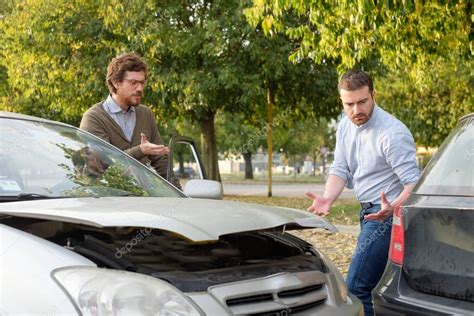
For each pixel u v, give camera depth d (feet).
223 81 50.14
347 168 15.42
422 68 36.11
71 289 7.86
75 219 8.40
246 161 156.15
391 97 78.43
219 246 10.44
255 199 63.93
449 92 73.41
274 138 117.70
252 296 8.73
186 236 8.29
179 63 53.78
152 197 11.16
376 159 14.46
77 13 55.26
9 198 10.63
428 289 11.18
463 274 10.66
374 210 14.66
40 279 8.06
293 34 30.50
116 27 52.75
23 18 56.59
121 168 12.90
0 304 8.02
